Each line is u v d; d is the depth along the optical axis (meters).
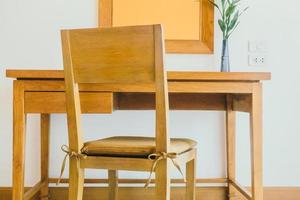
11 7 1.92
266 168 1.94
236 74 1.33
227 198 1.91
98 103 1.34
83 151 1.24
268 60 1.93
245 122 1.93
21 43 1.92
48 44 1.92
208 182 1.87
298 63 1.93
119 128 1.94
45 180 1.84
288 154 1.94
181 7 1.92
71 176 1.24
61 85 1.35
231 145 1.85
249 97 1.41
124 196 1.93
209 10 1.91
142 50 1.14
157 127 1.16
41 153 1.84
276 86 1.93
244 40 1.93
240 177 1.93
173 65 1.92
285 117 1.93
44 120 1.84
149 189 1.92
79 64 1.20
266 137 1.93
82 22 1.92
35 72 1.34
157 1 1.92
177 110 1.87
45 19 1.92
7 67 1.92
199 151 1.94
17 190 1.35
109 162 1.22
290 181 1.94
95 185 1.93
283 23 1.94
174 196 1.92
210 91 1.35
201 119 1.94
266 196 1.92
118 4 1.91
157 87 1.14
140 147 1.20
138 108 1.79
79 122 1.23
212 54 1.92
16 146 1.35
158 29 1.12
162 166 1.16
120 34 1.15
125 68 1.16
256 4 1.94
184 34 1.91
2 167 1.93
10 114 1.92
